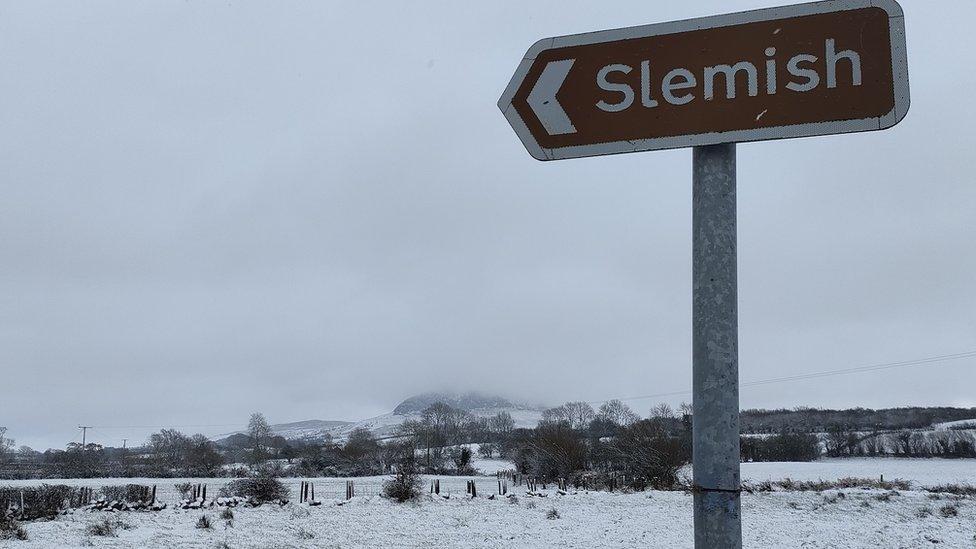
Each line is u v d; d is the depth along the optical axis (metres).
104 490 29.78
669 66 2.32
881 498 29.75
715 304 2.09
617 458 45.62
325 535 18.56
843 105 2.16
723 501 1.97
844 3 2.20
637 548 16.58
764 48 2.23
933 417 126.38
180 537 17.59
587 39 2.42
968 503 28.19
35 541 16.41
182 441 104.12
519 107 2.47
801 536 18.78
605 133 2.36
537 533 19.39
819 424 122.38
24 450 132.75
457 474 60.06
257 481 28.42
